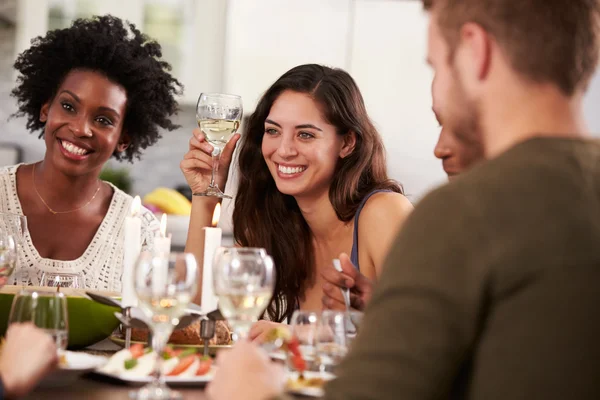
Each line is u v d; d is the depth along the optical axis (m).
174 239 4.81
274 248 2.63
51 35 2.90
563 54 1.09
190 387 1.51
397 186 2.65
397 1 5.18
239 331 1.43
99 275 2.85
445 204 1.03
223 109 2.31
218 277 1.41
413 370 0.98
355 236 2.54
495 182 1.02
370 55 5.19
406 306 0.99
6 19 5.05
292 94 2.54
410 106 5.22
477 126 1.15
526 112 1.10
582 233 1.00
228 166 2.68
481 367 1.02
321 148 2.53
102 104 2.79
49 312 1.42
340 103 2.54
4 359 1.33
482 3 1.12
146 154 5.42
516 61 1.10
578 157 1.05
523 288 0.99
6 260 1.83
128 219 1.80
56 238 2.82
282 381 1.15
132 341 1.96
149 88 2.96
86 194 2.87
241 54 5.16
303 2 5.16
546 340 0.98
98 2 5.12
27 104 2.99
